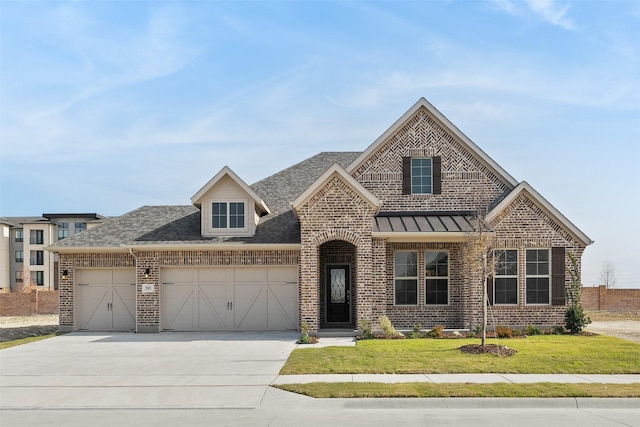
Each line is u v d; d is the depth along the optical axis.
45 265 68.19
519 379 12.48
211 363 14.91
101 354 16.70
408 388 11.58
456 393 11.16
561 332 20.08
